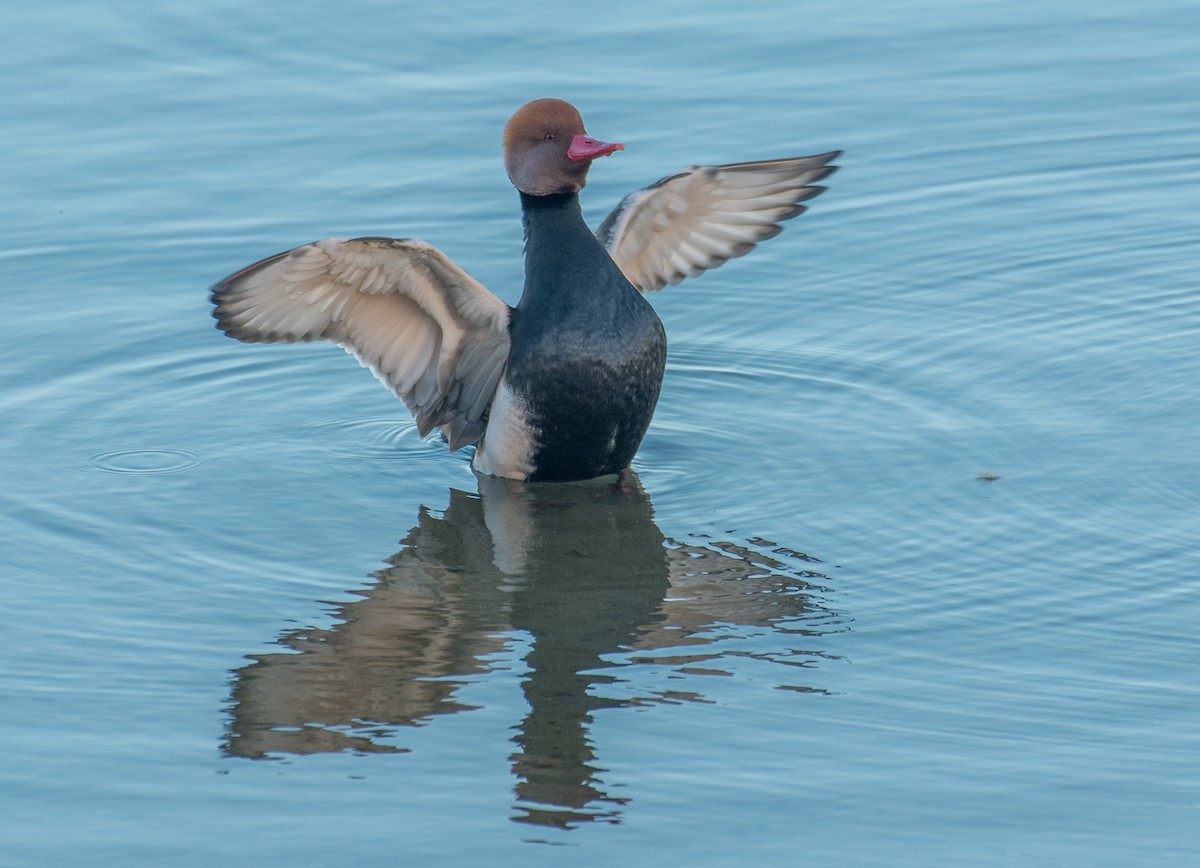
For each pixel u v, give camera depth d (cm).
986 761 975
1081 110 2017
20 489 1359
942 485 1323
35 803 956
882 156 1934
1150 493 1292
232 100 2034
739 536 1266
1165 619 1118
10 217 1825
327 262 1252
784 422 1461
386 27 2173
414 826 930
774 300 1695
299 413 1520
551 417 1331
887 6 2220
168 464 1412
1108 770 965
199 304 1692
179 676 1086
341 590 1196
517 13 2202
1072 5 2220
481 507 1335
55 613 1165
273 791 965
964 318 1639
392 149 1930
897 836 912
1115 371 1514
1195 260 1738
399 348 1355
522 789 960
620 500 1338
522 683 1068
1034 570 1189
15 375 1566
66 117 1997
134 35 2162
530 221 1326
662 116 1962
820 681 1060
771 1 2223
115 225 1812
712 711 1030
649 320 1334
